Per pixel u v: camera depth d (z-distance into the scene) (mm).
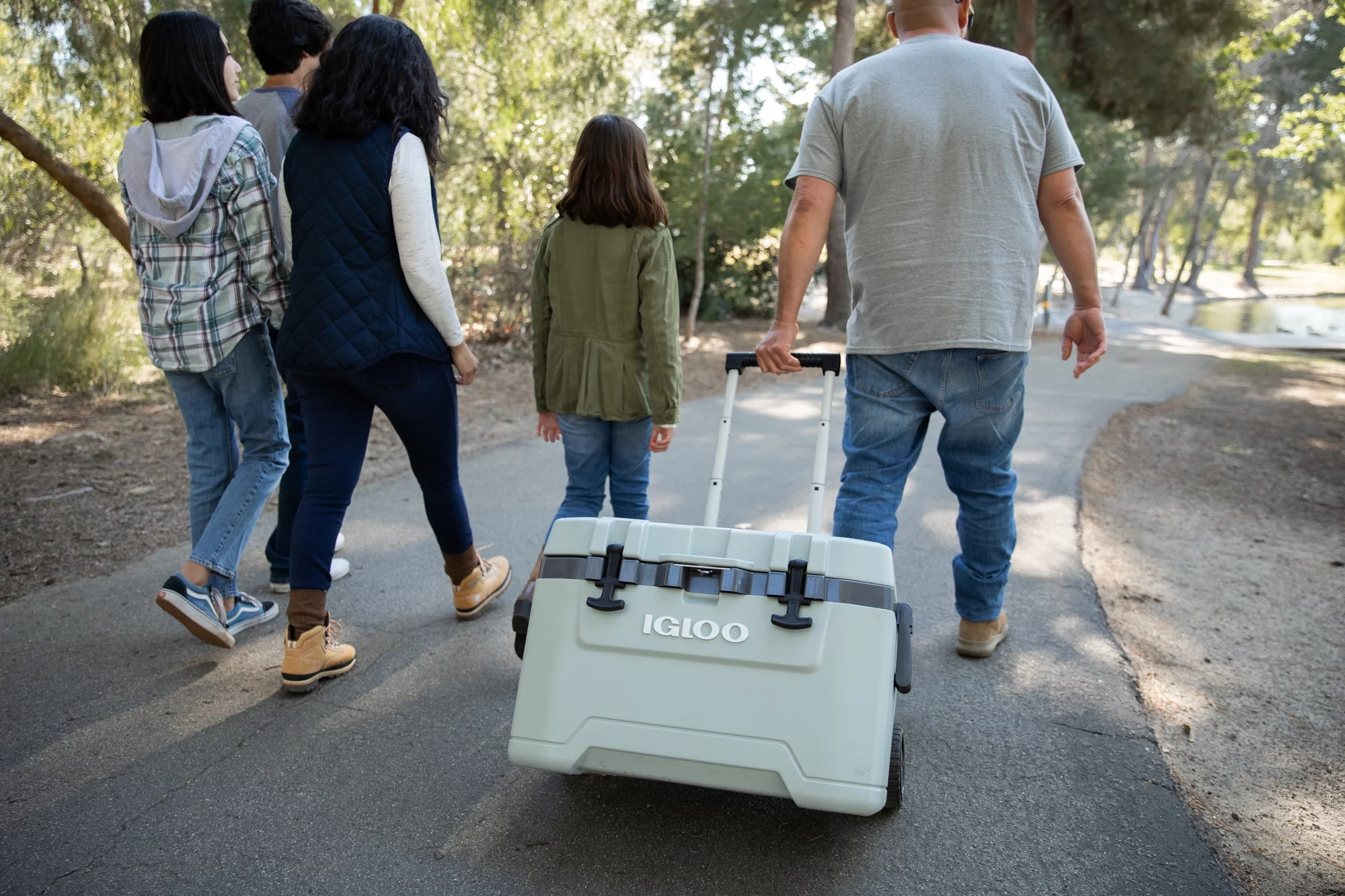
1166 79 16375
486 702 2908
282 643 3316
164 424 6941
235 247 2967
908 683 2162
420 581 3938
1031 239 2631
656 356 3062
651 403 3107
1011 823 2328
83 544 4281
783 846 2227
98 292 9047
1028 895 2070
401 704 2889
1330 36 25297
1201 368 14336
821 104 2641
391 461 6039
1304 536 5188
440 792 2424
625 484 3348
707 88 14336
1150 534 5035
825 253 18047
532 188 11086
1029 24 13961
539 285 3189
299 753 2602
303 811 2332
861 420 2746
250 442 3131
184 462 5840
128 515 4730
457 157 10672
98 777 2465
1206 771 2641
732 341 15195
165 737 2672
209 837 2223
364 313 2758
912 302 2600
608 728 2059
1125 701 2975
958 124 2533
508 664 3176
